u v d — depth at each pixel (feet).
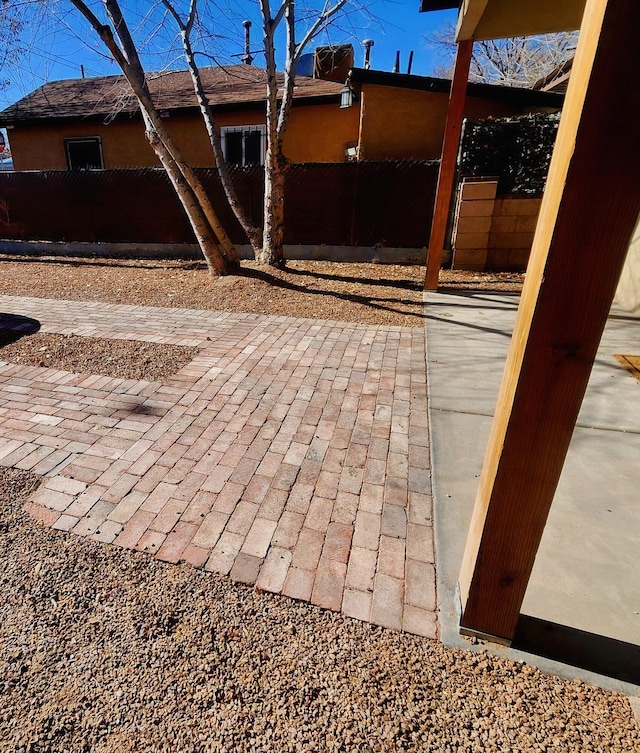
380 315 16.24
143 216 28.53
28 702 4.16
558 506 6.68
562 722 4.01
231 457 7.88
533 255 3.57
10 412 9.32
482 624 4.66
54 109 34.42
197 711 4.10
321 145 30.91
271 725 4.00
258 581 5.44
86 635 4.77
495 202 22.41
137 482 7.18
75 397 10.02
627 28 2.63
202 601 5.18
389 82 25.44
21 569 5.56
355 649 4.66
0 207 30.76
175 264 26.05
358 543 6.05
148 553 5.82
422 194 24.63
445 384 10.80
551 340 3.46
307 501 6.82
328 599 5.22
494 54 65.36
